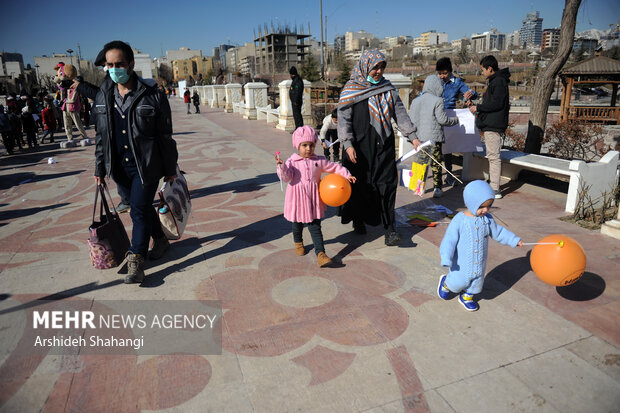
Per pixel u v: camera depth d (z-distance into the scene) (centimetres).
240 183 701
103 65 338
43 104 1647
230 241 443
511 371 236
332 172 380
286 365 246
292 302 315
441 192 586
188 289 340
